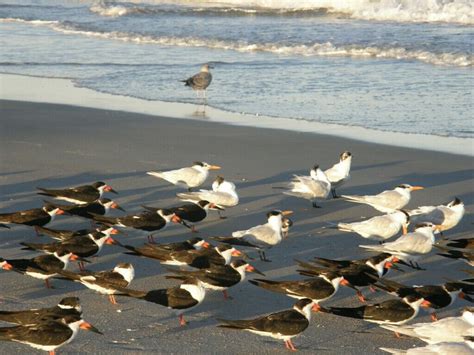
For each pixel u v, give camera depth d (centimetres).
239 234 1465
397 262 1405
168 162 2048
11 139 2239
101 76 3112
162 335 1162
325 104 2630
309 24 4312
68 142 2216
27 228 1589
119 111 2566
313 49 3572
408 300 1188
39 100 2714
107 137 2270
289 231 1625
